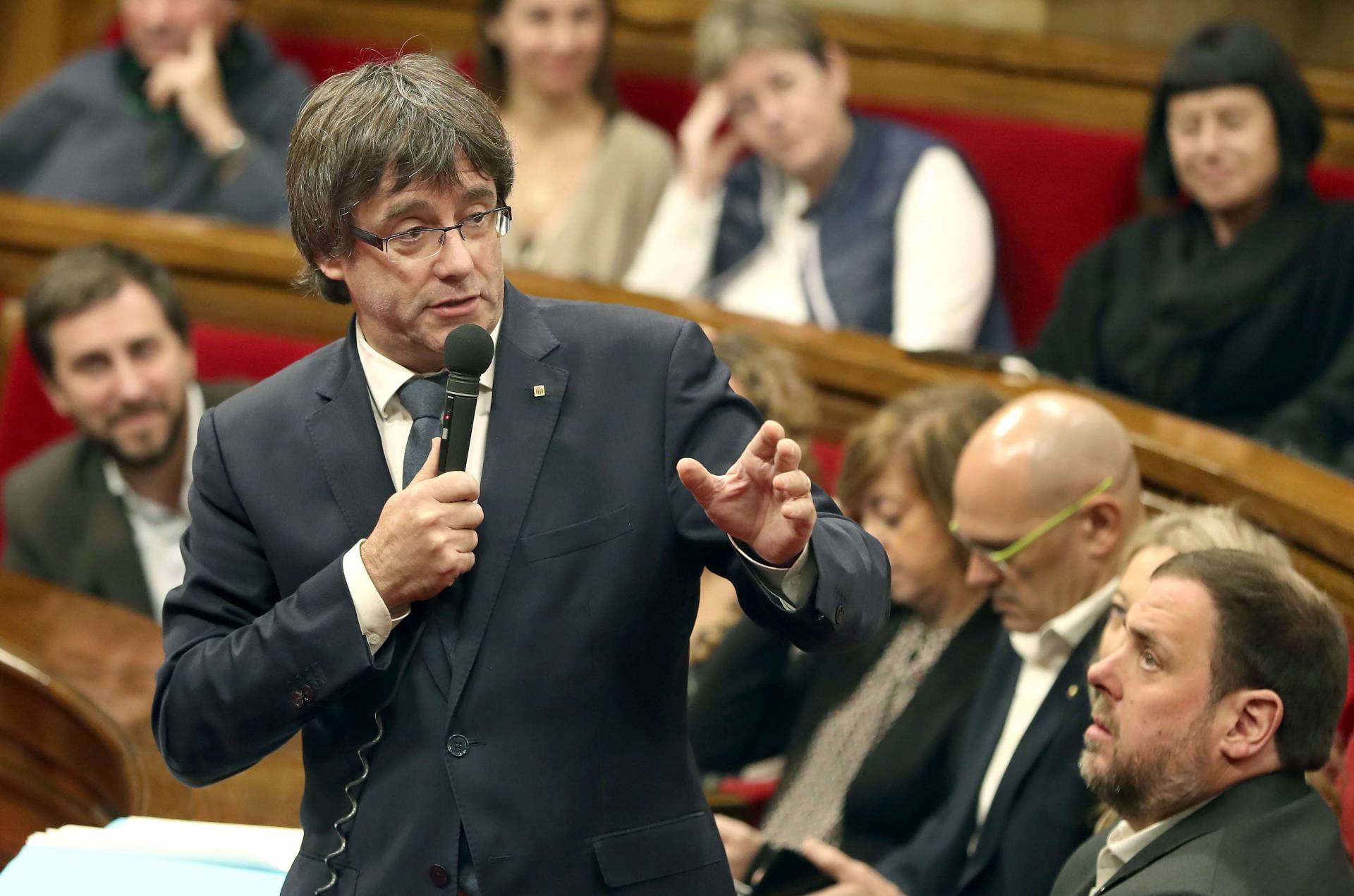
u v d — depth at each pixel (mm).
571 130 14391
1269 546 6211
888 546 8133
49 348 11039
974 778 7297
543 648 4359
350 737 4461
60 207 14211
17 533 11398
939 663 8141
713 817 4695
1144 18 14719
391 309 4336
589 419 4496
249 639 4312
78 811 8312
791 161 13055
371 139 4172
